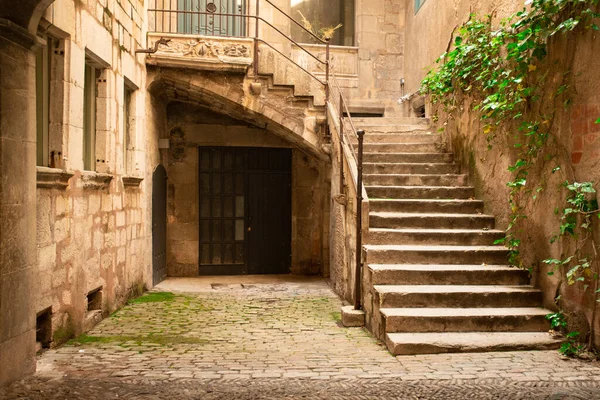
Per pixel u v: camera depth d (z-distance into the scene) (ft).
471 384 12.74
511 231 20.35
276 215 35.50
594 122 15.29
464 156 25.27
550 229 17.58
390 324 16.49
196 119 33.88
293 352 15.87
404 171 25.67
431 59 32.37
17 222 12.69
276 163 35.50
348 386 12.57
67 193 16.72
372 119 30.12
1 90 11.94
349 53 39.24
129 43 23.45
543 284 17.94
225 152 34.99
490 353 15.49
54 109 16.34
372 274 18.71
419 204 22.98
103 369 13.92
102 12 19.63
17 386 12.33
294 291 28.17
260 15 36.55
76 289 17.57
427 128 29.32
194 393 12.04
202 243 34.78
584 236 15.62
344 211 24.68
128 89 25.03
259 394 12.00
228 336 17.99
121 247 22.86
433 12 31.96
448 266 19.38
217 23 34.88
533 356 15.17
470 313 16.90
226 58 26.68
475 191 24.03
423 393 12.12
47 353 15.46
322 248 34.42
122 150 22.75
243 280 32.71
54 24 15.21
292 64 27.58
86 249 18.43
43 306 15.10
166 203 33.35
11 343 12.51
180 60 26.35
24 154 12.96
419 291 17.66
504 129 21.08
